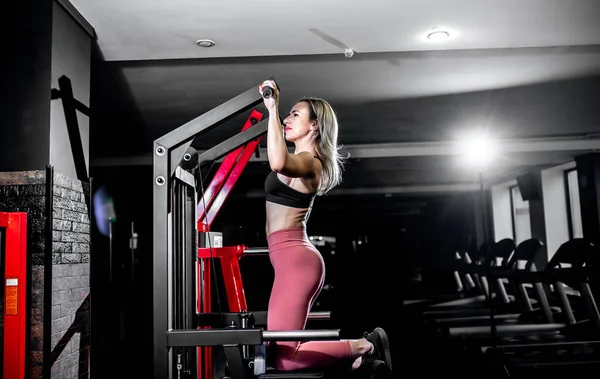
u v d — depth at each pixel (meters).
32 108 2.98
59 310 2.93
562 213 9.29
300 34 3.80
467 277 10.60
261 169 8.91
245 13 3.42
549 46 4.23
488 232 11.58
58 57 3.10
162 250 2.20
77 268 3.18
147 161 8.46
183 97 5.42
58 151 3.05
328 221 18.33
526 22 3.70
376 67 4.65
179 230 2.60
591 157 7.81
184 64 4.45
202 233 3.22
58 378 2.89
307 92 5.40
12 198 2.88
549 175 9.36
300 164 2.16
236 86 5.09
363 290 13.20
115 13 3.37
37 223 2.84
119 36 3.74
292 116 2.41
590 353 5.22
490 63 4.61
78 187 3.24
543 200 9.33
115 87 5.04
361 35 3.84
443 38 3.95
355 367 2.48
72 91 3.28
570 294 8.23
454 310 8.64
